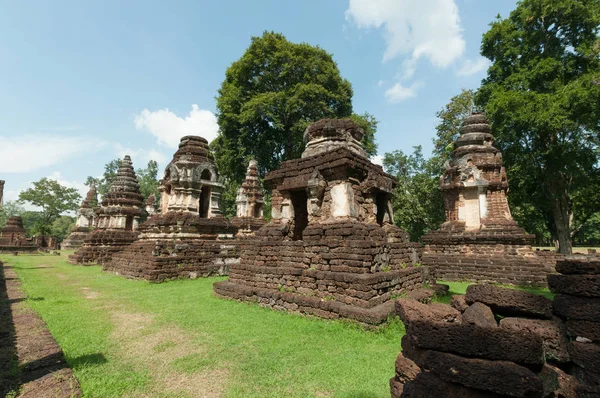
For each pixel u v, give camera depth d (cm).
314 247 822
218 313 763
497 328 274
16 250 3550
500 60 2428
